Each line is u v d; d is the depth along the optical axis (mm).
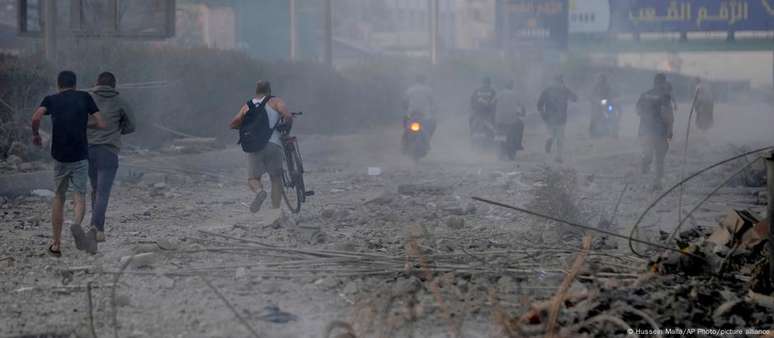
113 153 30062
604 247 28156
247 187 47188
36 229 33188
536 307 19250
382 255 26359
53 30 55969
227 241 29734
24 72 52562
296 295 22688
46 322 20500
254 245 28781
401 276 24109
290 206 36531
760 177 46000
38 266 26344
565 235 30469
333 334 19562
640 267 24531
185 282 23984
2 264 26344
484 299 21719
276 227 33156
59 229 27703
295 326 20219
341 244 28375
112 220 35312
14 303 22062
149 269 25422
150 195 43375
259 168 36219
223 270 25125
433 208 38531
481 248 27906
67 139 27859
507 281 23094
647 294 21438
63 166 27906
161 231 32500
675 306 20047
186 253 27312
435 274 24094
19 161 48406
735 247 25062
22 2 63094
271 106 36156
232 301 22156
